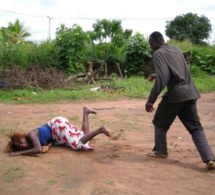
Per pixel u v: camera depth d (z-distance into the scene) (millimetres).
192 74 19719
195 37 41938
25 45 19547
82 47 18125
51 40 19578
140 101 11555
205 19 42500
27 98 11719
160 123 4832
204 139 4523
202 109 9859
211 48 23484
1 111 9320
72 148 5340
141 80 16359
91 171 4371
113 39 20484
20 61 17406
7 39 24062
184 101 4477
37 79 14344
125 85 14828
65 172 4316
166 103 4609
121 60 19797
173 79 4477
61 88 14250
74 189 3805
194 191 3822
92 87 14633
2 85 13562
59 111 9320
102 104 10820
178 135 6527
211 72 20875
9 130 6805
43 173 4281
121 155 5090
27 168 4438
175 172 4395
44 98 11688
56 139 5461
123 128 7086
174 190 3836
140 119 8133
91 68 17344
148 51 19156
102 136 6316
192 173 4367
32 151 4961
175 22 42781
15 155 4969
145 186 3930
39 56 18016
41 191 3746
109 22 20859
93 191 3752
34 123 7559
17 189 3795
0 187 3855
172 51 4562
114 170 4430
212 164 4402
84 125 5625
